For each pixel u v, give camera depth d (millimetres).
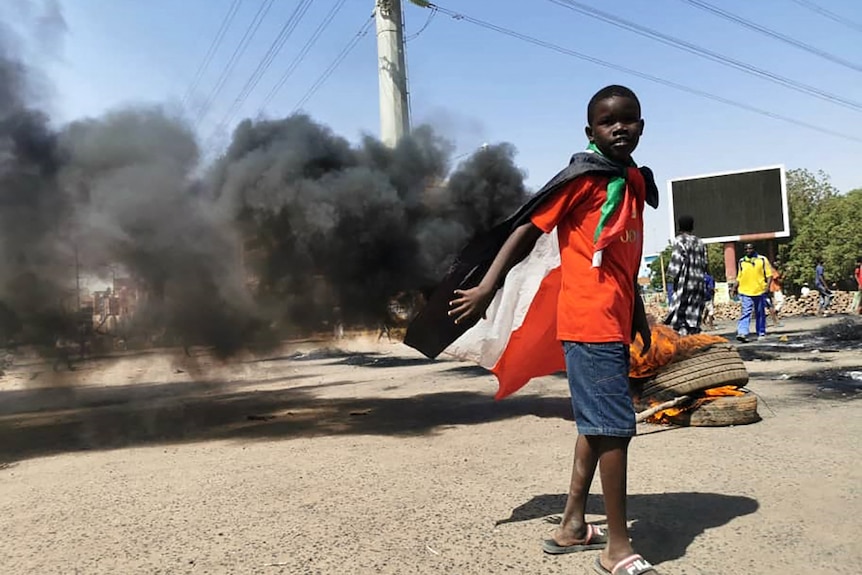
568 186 2635
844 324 12555
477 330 3494
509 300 3371
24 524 3609
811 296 20469
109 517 3664
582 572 2668
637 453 4434
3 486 4516
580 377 2633
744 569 2607
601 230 2594
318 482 4172
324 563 2854
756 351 10008
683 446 4539
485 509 3473
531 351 3404
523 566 2744
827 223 42812
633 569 2518
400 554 2914
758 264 11742
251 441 5723
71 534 3400
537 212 2654
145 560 2990
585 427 2621
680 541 2902
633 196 2711
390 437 5516
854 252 40688
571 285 2670
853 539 2828
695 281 7328
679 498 3457
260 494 3961
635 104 2670
